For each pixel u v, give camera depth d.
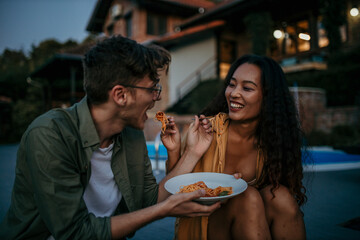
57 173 0.99
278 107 1.54
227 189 1.22
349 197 3.20
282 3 10.35
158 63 1.11
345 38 10.55
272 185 1.49
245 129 1.65
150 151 8.37
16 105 17.80
